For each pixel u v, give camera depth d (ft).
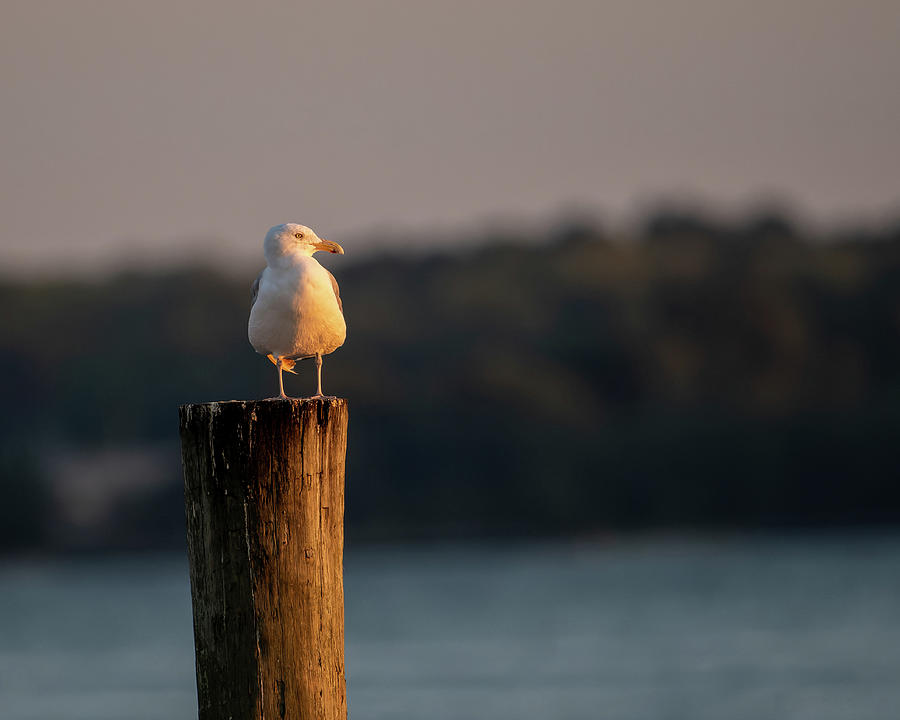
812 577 181.27
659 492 260.42
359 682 105.19
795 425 269.44
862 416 273.33
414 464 261.24
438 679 106.01
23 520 252.01
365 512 258.98
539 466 259.80
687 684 101.35
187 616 163.12
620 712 90.68
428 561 230.48
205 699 23.02
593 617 147.74
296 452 22.65
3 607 179.73
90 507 261.65
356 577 207.31
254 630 22.63
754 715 89.51
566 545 254.06
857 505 260.83
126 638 142.20
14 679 113.80
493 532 256.11
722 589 171.63
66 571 238.89
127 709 97.50
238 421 22.53
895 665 107.65
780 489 261.65
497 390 268.82
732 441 264.52
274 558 22.65
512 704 94.27
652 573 197.26
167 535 260.62
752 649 119.34
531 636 133.49
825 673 104.53
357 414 268.21
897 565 192.85
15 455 261.03
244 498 22.59
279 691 22.66
